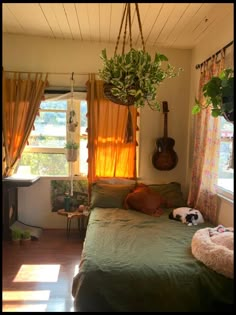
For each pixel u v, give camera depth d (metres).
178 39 3.36
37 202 3.77
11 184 3.28
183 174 3.83
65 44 3.60
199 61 3.39
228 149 2.73
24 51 3.57
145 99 1.80
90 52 3.62
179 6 2.54
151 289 1.59
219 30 2.80
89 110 3.58
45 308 2.02
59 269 2.62
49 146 3.77
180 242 2.18
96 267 1.69
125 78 1.69
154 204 3.11
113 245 2.06
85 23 3.04
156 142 3.70
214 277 1.63
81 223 3.73
